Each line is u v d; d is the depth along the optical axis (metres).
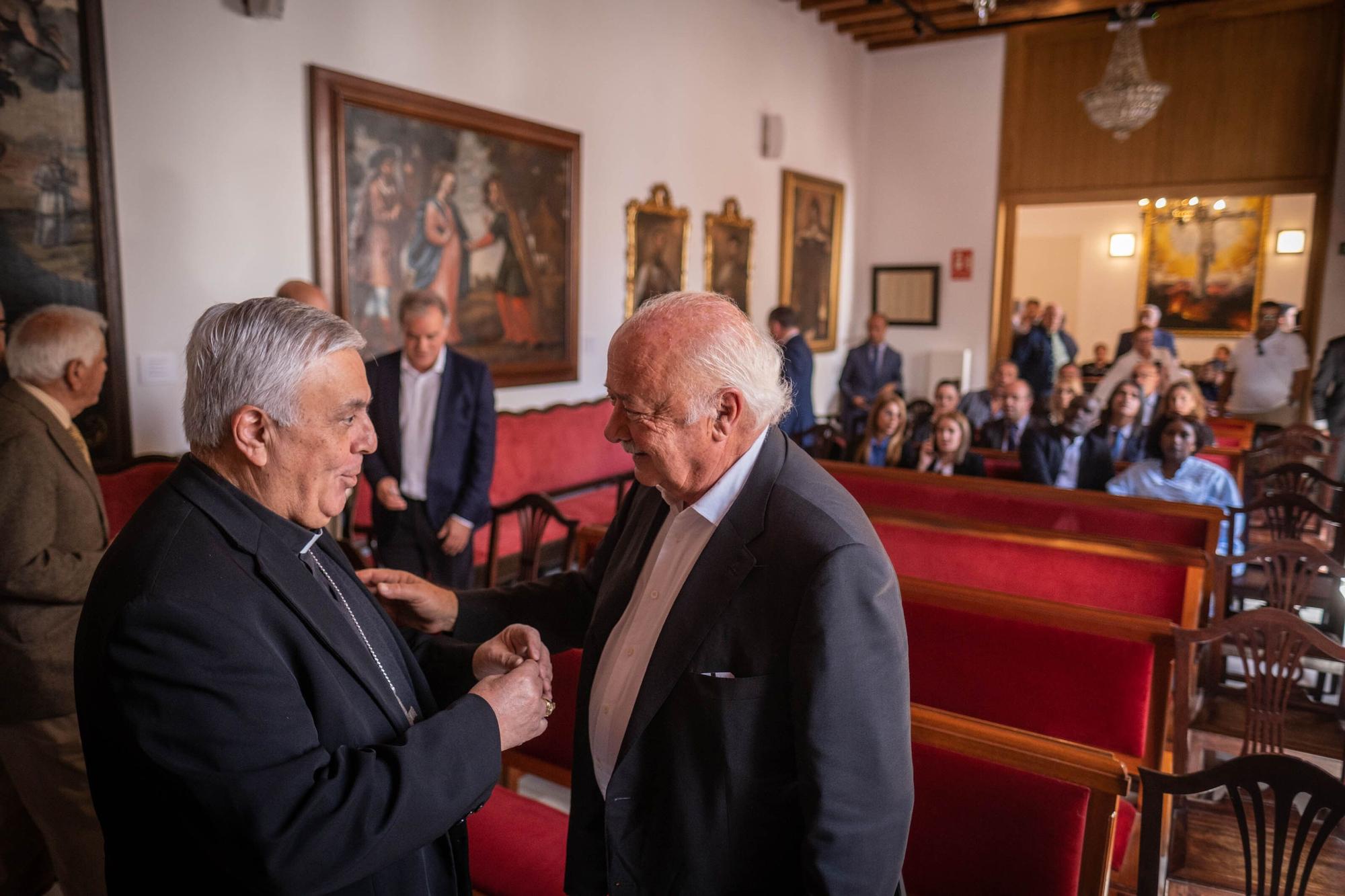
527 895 1.83
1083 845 1.56
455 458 3.40
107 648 0.97
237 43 4.02
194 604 0.99
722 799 1.19
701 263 7.47
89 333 2.19
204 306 3.99
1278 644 2.27
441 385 3.40
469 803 1.13
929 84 9.50
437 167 5.04
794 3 8.30
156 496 1.11
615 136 6.38
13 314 3.30
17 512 2.00
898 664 1.14
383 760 1.07
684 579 1.29
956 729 1.67
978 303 9.49
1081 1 7.97
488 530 4.91
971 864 1.65
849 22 8.98
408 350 3.37
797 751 1.13
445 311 3.41
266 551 1.09
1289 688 2.29
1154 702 2.32
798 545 1.16
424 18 4.89
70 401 2.20
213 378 1.07
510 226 5.56
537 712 1.26
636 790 1.25
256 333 1.07
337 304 4.54
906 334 9.91
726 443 1.23
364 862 1.01
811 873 1.10
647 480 1.28
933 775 1.69
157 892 1.07
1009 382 7.05
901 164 9.74
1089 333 13.64
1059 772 1.56
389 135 4.75
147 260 3.76
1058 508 4.04
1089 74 8.83
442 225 5.11
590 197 6.23
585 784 1.41
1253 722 2.36
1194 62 8.45
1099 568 3.05
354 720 1.12
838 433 6.27
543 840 2.00
